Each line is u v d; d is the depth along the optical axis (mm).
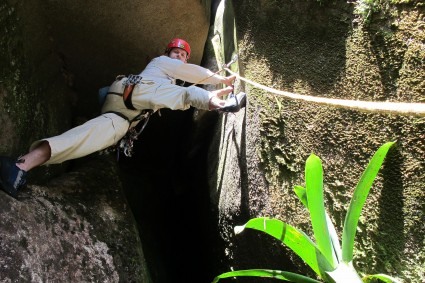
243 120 2543
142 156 4113
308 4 1941
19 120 2348
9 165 1911
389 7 1519
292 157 1973
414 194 1383
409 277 1379
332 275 1346
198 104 2277
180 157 3936
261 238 2254
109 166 2973
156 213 3854
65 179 2633
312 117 1855
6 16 2242
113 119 2281
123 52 3219
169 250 3711
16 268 1801
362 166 1588
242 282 2605
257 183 2293
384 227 1479
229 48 2896
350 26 1701
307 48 1947
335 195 1697
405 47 1446
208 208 3127
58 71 3041
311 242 1438
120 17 2932
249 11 2482
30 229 1987
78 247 2168
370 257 1534
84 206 2447
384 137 1500
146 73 2391
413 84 1407
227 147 2848
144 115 2381
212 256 3072
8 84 2252
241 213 2484
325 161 1762
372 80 1570
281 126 2064
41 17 2705
